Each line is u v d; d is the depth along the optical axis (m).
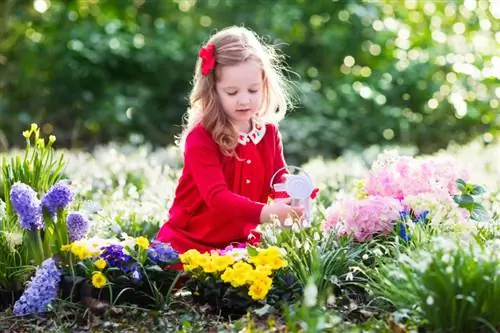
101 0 14.98
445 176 4.74
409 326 3.53
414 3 14.22
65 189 4.14
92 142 13.66
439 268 3.45
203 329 3.77
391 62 14.20
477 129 13.72
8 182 4.39
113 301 4.04
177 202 4.67
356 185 5.17
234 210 4.29
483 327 3.50
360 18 14.30
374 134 13.51
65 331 3.79
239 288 3.93
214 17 15.00
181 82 14.36
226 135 4.42
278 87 4.63
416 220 4.43
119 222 5.37
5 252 4.24
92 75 14.05
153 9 15.38
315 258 3.91
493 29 13.72
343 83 14.16
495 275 3.49
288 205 4.34
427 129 13.66
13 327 3.89
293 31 14.41
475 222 4.52
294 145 12.70
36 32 14.54
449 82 13.98
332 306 3.87
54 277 4.02
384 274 3.91
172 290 4.21
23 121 13.59
